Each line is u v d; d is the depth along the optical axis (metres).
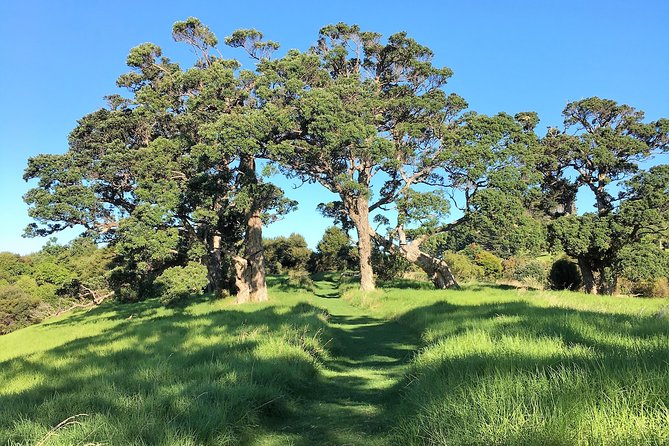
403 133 32.00
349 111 26.97
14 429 5.47
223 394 6.57
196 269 25.03
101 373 8.79
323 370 10.04
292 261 70.56
